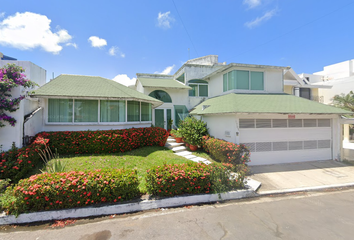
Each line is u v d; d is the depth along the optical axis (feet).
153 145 35.76
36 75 36.40
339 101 70.23
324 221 13.85
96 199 14.80
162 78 68.49
